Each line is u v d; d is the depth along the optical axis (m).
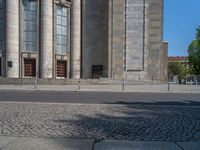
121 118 11.34
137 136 8.29
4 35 47.72
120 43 51.50
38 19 49.53
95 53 56.03
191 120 11.04
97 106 15.25
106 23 55.88
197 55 86.62
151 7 51.09
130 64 51.44
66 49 53.41
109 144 7.36
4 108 13.96
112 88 34.22
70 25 53.62
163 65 54.81
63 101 18.50
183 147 7.14
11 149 6.88
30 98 20.45
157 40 51.03
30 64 49.44
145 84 45.19
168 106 15.73
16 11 47.84
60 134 8.41
